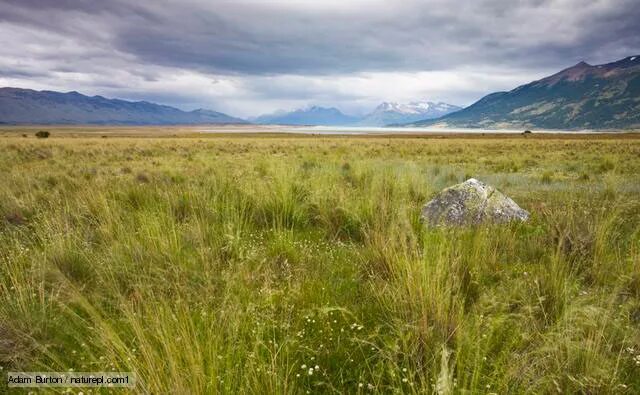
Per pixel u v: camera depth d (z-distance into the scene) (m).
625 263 4.91
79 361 3.13
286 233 6.23
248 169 14.73
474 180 8.22
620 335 3.38
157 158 26.09
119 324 3.64
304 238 6.72
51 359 3.25
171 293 4.24
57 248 5.09
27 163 20.55
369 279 4.71
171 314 3.29
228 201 7.78
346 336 3.54
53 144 38.41
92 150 31.52
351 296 4.34
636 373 3.04
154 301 3.64
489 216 6.91
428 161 25.38
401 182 9.95
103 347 3.07
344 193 8.55
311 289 4.31
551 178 15.80
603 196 10.25
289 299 4.00
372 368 3.10
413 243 4.68
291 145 44.34
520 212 7.91
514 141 57.94
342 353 3.29
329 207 7.81
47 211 7.22
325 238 6.86
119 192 9.18
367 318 3.86
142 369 2.72
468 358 2.80
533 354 3.14
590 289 4.36
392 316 3.65
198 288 4.30
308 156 24.58
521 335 3.24
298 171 13.38
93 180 12.30
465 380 2.52
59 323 3.66
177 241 5.52
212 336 3.03
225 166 17.08
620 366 3.07
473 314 3.51
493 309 3.71
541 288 4.19
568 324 3.29
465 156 29.44
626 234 6.39
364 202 7.63
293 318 3.72
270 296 3.85
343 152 31.61
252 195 8.39
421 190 10.24
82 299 3.37
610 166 19.28
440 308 3.41
